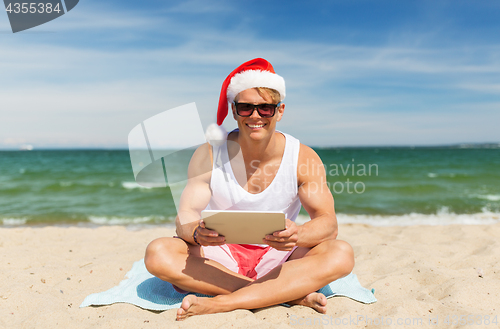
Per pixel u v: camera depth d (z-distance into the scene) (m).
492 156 35.03
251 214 1.60
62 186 11.46
